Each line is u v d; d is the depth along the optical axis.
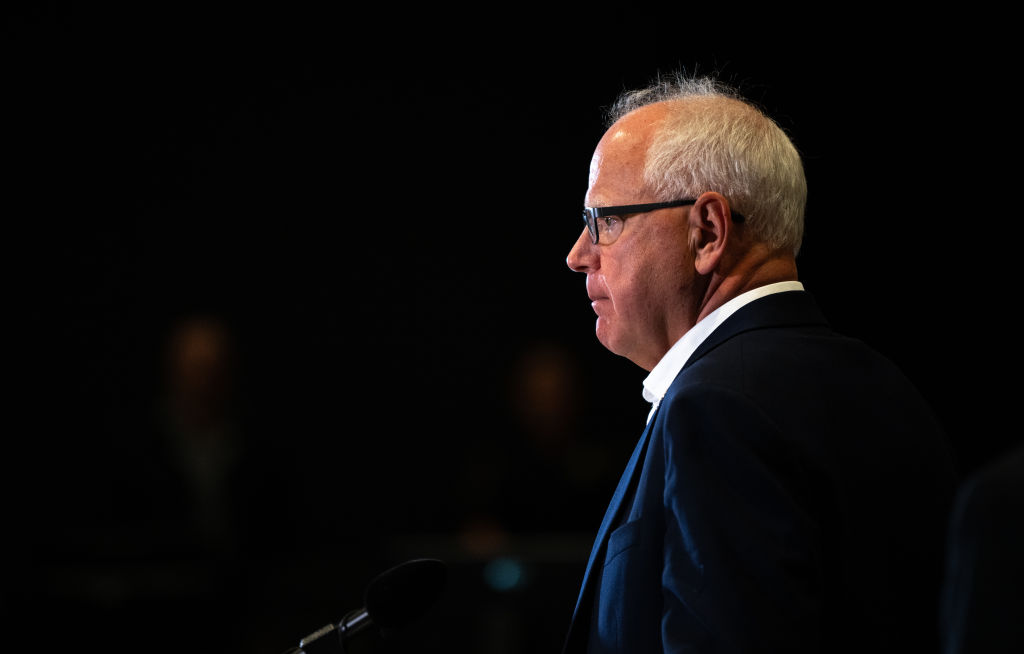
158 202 21.41
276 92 21.45
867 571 4.41
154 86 21.42
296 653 5.27
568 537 14.73
